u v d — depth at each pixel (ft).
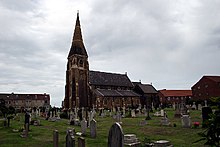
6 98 376.68
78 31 279.69
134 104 290.15
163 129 72.23
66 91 262.88
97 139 57.57
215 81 256.93
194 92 280.51
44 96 415.03
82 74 264.52
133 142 46.06
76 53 264.11
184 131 65.51
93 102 256.73
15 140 60.29
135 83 338.34
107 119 126.52
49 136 67.26
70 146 31.81
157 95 331.36
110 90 287.28
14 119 136.15
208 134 17.29
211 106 17.52
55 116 140.05
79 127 89.76
